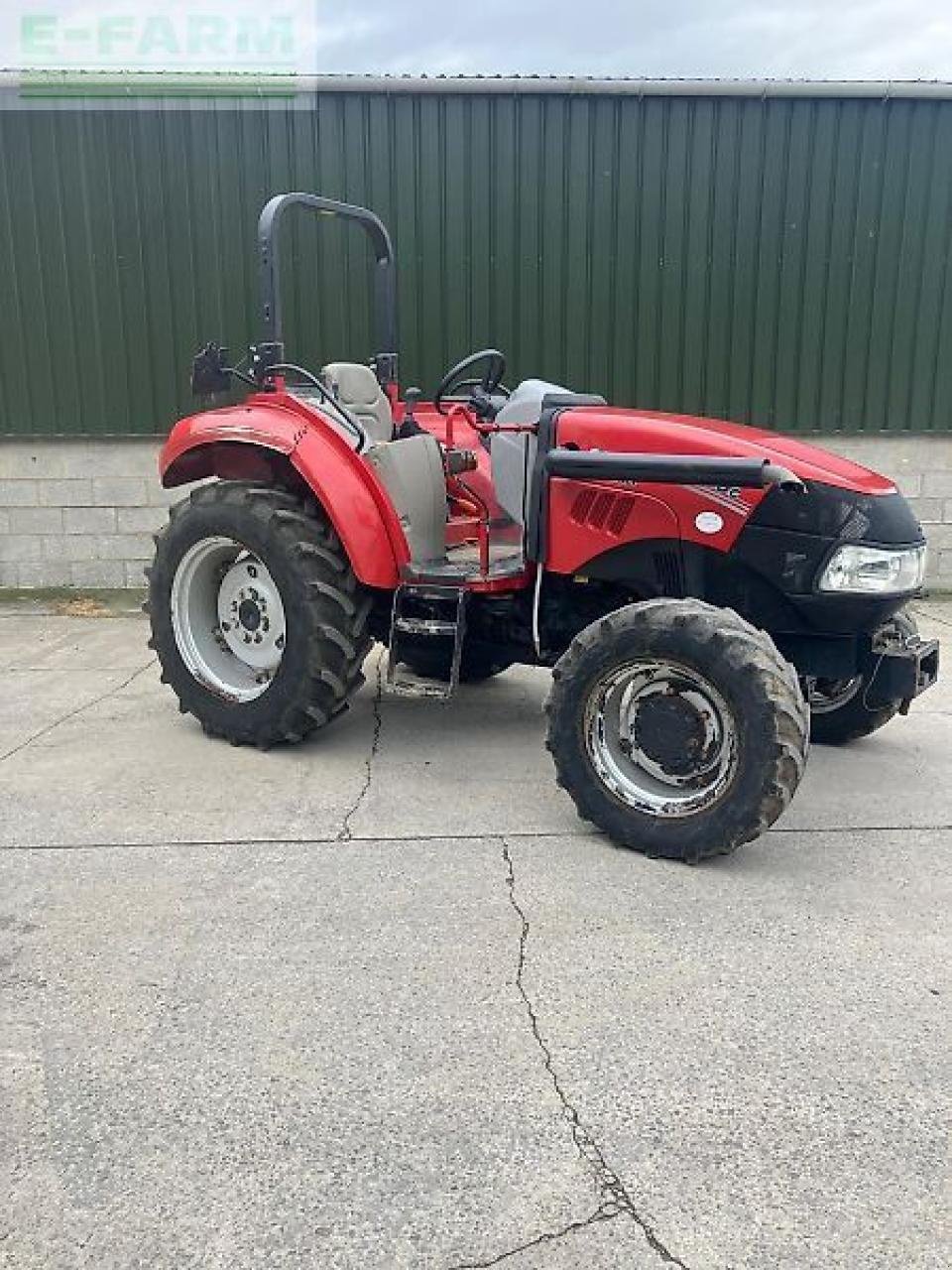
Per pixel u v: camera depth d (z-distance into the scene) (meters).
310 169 7.13
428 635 4.16
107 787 3.97
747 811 3.17
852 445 7.61
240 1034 2.44
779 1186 1.99
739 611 3.70
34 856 3.37
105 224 7.21
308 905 3.05
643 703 3.36
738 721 3.16
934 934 2.93
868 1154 2.07
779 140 7.16
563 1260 1.82
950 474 7.68
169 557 4.45
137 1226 1.89
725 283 7.34
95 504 7.62
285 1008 2.54
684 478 3.41
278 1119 2.16
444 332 7.35
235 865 3.31
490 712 4.98
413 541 4.19
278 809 3.77
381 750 4.43
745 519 3.50
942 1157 2.07
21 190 7.15
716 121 7.12
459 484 4.53
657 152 7.14
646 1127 2.15
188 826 3.61
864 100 7.14
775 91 7.05
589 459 3.58
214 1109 2.19
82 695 5.23
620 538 3.69
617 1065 2.34
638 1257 1.83
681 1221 1.91
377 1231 1.88
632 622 3.30
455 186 7.16
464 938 2.87
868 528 3.45
